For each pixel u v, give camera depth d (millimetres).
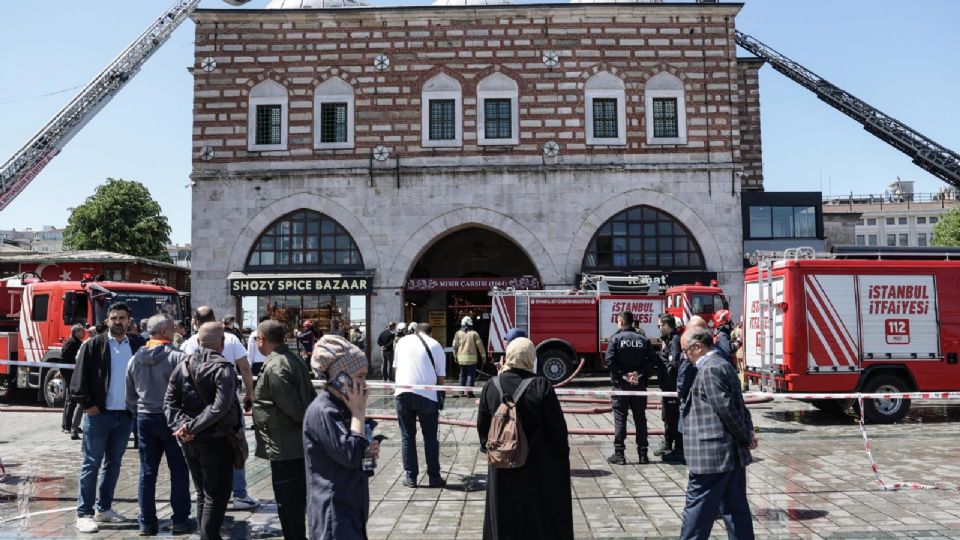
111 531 8344
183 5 32812
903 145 35656
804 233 30484
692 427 6996
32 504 9539
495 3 31203
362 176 28094
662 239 28219
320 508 5363
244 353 10516
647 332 24016
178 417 7320
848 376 15656
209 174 27984
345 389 5461
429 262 34375
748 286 17719
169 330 8453
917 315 15914
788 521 8352
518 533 6113
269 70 28281
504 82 28375
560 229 27969
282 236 28219
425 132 28172
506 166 28000
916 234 116438
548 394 6285
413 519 8734
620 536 7906
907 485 9859
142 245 50781
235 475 9266
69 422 14742
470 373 20531
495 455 6043
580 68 28344
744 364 17859
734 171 28234
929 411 17656
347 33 28359
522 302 23812
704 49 28547
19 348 21016
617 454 11734
